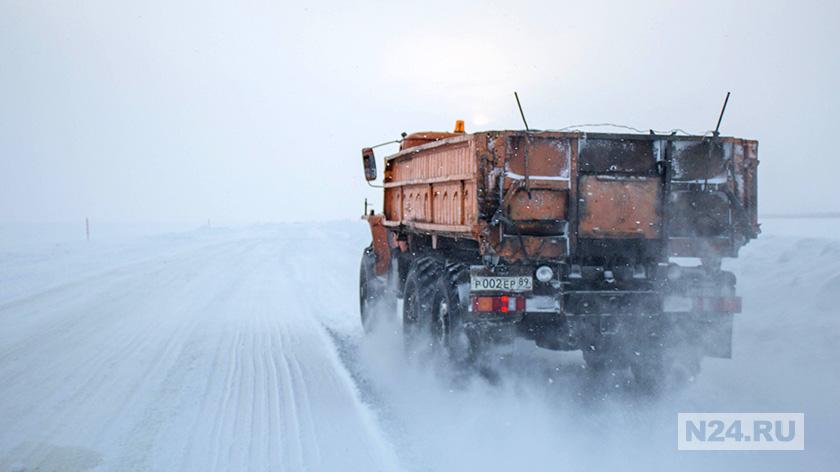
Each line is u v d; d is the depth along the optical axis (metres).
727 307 7.55
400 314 12.87
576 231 7.34
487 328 7.41
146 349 10.29
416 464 5.57
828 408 6.53
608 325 7.43
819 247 13.42
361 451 5.90
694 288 7.55
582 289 7.48
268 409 7.19
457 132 12.09
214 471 5.50
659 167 7.52
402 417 6.88
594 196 7.39
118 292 17.03
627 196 7.46
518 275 7.38
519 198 7.26
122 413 7.05
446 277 8.15
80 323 12.55
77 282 19.06
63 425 6.69
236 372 8.86
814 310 9.82
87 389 8.00
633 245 7.52
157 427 6.61
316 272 22.56
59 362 9.38
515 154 7.25
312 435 6.34
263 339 11.21
